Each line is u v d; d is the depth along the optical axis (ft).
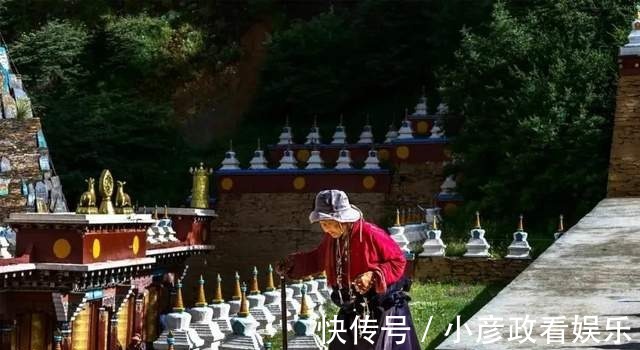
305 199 124.77
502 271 77.25
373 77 148.15
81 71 162.20
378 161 122.83
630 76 97.76
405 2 147.74
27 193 111.45
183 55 165.78
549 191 95.14
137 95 160.76
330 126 147.84
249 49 167.32
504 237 92.27
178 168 144.36
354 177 123.03
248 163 143.74
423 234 89.30
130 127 143.02
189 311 54.03
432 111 142.00
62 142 138.72
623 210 75.92
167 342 51.57
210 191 131.23
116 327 84.89
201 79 165.68
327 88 147.84
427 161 121.39
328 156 132.98
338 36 150.61
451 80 111.65
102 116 143.43
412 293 71.82
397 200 121.49
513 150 99.09
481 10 135.54
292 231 124.57
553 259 49.01
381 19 148.05
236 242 126.82
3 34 173.58
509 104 102.06
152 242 96.53
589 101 98.02
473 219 97.96
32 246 77.36
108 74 164.04
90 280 78.07
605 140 96.78
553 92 98.43
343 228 24.97
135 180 141.90
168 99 164.55
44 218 76.89
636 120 94.48
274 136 148.97
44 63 155.74
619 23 108.06
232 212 127.44
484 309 35.17
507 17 110.73
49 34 156.35
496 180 99.25
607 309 34.71
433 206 111.55
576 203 95.40
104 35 165.58
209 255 127.34
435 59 143.43
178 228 107.24
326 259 25.44
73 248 76.79
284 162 126.72
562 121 96.84
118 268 82.17
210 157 147.13
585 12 109.40
